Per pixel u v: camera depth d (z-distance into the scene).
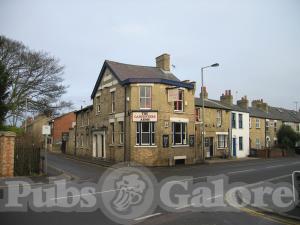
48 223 7.89
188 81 28.84
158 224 7.82
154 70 30.17
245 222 8.12
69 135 40.25
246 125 39.22
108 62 28.59
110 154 27.70
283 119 48.59
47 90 33.44
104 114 29.34
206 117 32.62
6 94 22.02
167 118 25.70
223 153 34.47
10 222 7.98
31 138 20.67
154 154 24.59
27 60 31.72
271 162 29.09
